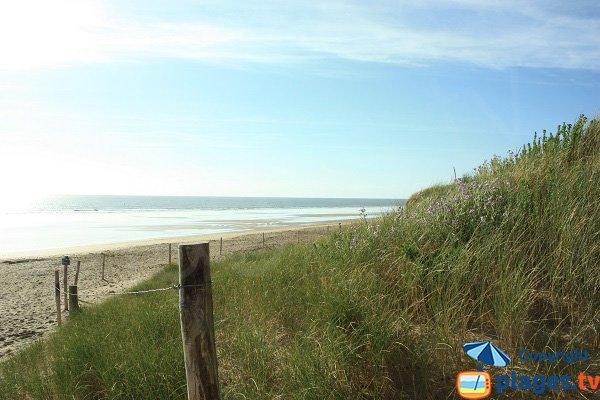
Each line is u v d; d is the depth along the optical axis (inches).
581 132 284.4
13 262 1054.4
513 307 155.1
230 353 191.3
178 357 184.1
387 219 270.5
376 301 177.9
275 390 163.3
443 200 253.0
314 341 170.9
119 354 202.4
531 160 280.5
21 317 475.8
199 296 141.6
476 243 201.2
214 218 3410.4
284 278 260.8
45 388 196.5
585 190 208.2
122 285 684.1
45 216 3673.7
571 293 167.0
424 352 152.5
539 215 204.5
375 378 149.3
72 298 377.7
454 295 176.2
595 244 175.2
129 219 3233.3
